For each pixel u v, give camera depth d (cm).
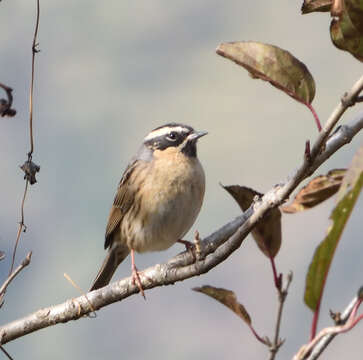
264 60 410
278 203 441
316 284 338
